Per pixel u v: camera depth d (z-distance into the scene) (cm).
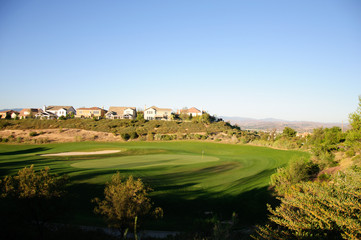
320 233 758
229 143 6694
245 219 1833
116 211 1306
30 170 1393
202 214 1917
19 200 1293
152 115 10638
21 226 1388
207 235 1348
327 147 3597
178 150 5475
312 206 865
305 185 1207
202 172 3188
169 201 2134
